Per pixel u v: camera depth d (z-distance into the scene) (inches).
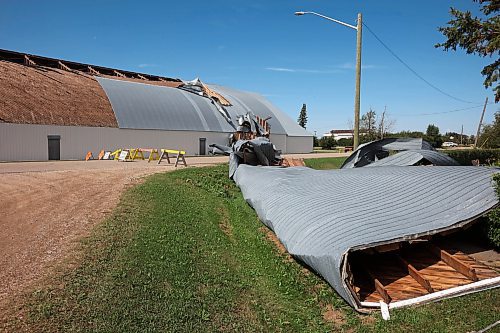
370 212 273.9
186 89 1847.9
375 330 199.6
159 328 192.2
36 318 183.5
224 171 671.8
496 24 680.4
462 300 217.8
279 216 330.3
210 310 216.1
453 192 287.3
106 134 1224.2
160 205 393.7
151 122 1374.3
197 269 261.7
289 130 2026.3
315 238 257.3
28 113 1067.3
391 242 230.2
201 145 1523.1
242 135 960.3
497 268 255.3
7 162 943.0
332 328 210.7
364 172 390.9
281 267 287.7
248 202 463.5
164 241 297.6
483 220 272.4
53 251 257.3
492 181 287.3
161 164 814.5
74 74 1441.9
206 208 427.5
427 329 195.3
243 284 254.5
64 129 1119.0
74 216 335.0
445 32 737.6
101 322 188.4
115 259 251.0
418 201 283.6
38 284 211.5
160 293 221.5
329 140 3046.3
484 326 193.6
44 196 405.1
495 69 732.0
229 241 338.0
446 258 267.3
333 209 289.7
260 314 221.5
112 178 521.3
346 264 218.7
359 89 626.5
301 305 237.5
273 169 536.4
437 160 534.3
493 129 1911.9
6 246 266.2
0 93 1073.5
